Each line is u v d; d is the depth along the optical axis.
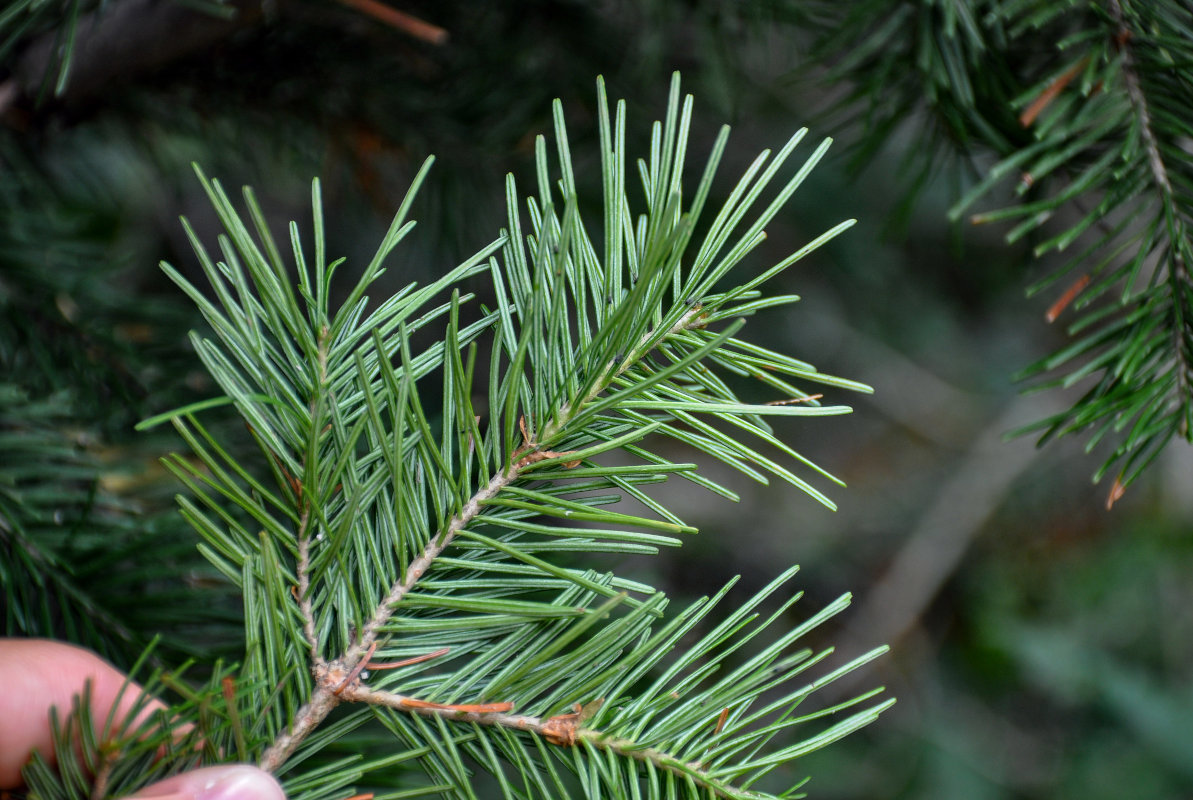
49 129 0.46
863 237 0.87
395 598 0.35
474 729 0.35
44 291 0.45
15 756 0.37
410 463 0.35
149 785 0.34
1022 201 0.42
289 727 0.34
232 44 0.47
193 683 0.39
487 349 0.75
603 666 0.35
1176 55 0.38
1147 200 0.38
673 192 0.33
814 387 0.96
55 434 0.41
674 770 0.34
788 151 0.35
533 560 0.34
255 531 0.42
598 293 0.35
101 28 0.42
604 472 0.35
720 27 0.46
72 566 0.39
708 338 0.35
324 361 0.34
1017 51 0.41
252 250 0.34
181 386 0.45
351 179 0.56
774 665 0.35
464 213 0.54
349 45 0.48
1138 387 0.38
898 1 0.41
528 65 0.50
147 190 0.78
